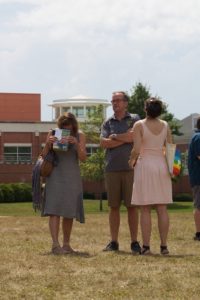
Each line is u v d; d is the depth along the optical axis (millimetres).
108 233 17047
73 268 10547
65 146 12578
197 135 15398
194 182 15281
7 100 92000
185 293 8578
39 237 16016
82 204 13070
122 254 12266
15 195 63938
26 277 9750
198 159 15258
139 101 62344
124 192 12891
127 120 12930
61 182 12758
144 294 8555
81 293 8664
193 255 12078
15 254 12328
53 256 12023
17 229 18922
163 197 12219
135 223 12875
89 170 53969
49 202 12750
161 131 12250
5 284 9258
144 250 12336
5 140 75938
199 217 15242
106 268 10484
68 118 12836
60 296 8500
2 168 73312
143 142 12250
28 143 76500
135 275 9812
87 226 19719
